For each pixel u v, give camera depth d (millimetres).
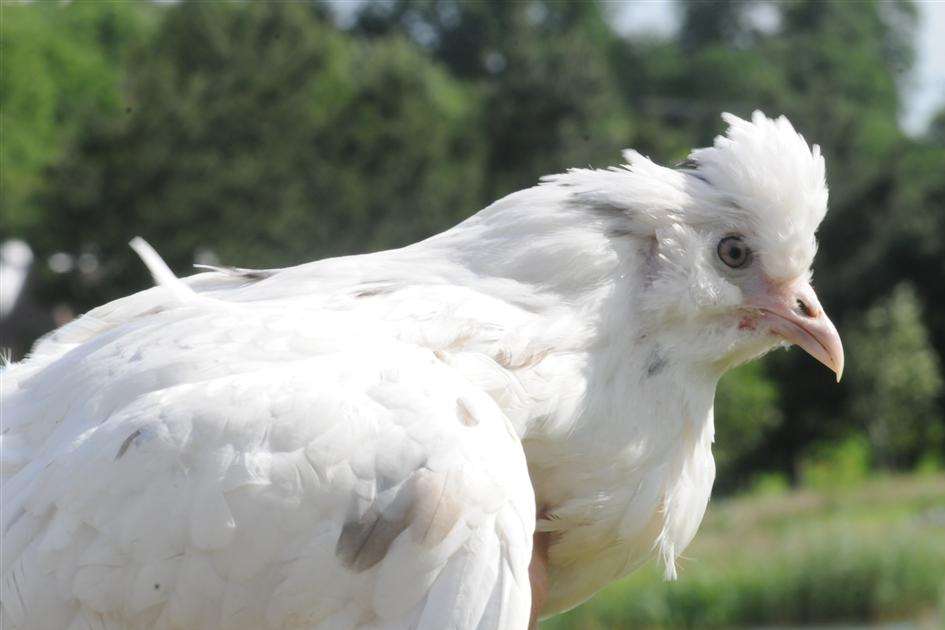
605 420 4465
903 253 51250
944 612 19281
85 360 4449
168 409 4059
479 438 4066
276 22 40156
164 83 37156
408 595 3943
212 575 3943
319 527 3947
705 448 4781
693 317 4633
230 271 5027
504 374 4340
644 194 4625
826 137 54594
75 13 50406
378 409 4055
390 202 41062
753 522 27766
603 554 4664
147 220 35750
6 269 45562
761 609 19469
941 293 51156
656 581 19750
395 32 61750
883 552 20016
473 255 4602
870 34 82000
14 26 44531
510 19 56750
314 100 40938
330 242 39562
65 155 36594
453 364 4324
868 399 43188
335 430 3986
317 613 3959
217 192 36281
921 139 57906
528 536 4051
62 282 36250
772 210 4664
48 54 46781
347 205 39969
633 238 4629
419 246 4707
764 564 20328
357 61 47281
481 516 3980
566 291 4520
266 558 3938
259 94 38594
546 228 4574
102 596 4000
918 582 19625
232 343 4281
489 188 46781
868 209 51250
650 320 4598
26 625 4082
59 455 4156
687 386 4664
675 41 83812
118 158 36000
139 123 36312
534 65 50188
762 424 41312
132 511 3979
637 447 4523
